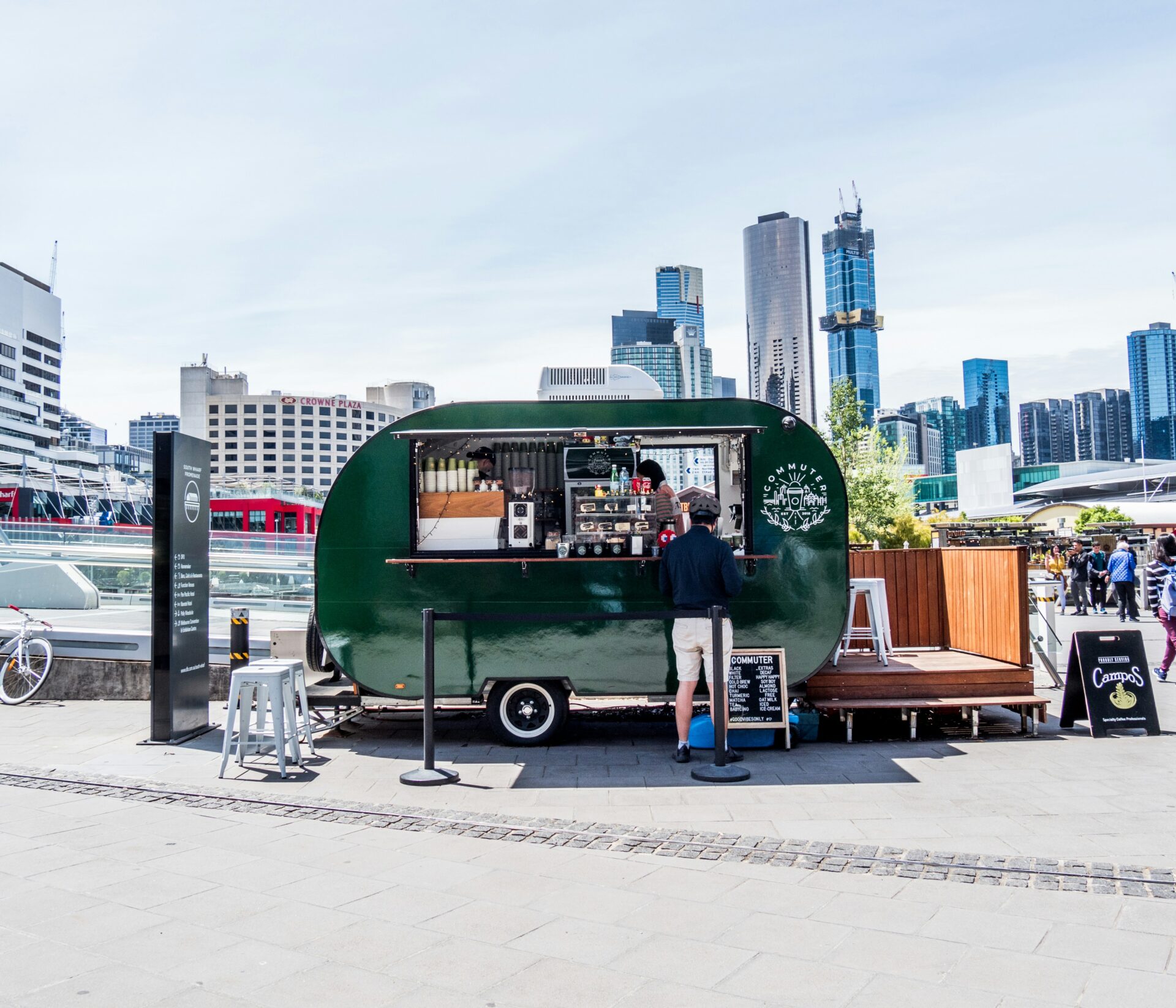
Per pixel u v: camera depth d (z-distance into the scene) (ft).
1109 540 98.58
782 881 14.99
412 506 27.14
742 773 22.25
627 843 17.12
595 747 26.45
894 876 15.19
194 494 28.12
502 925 13.26
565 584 26.91
